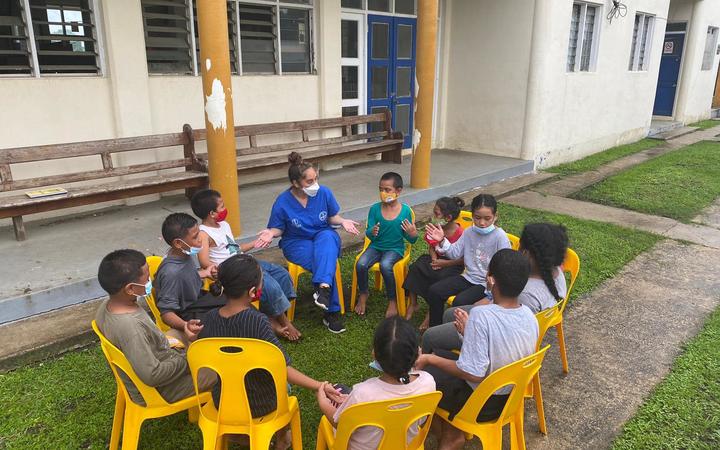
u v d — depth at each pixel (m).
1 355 3.21
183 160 5.63
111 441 2.48
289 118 7.23
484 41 9.03
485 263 3.38
